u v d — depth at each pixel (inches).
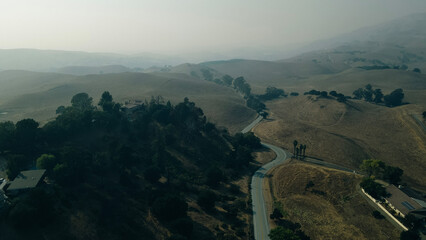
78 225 2529.5
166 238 2583.7
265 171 4776.1
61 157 3614.7
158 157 4345.5
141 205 3102.9
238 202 3400.6
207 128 5861.2
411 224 2672.2
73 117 4596.5
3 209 2503.7
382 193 3225.9
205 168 4626.0
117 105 5511.8
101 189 3275.1
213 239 2728.8
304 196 3631.9
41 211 2421.3
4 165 3422.7
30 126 3882.9
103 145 4414.4
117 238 2503.7
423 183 4589.1
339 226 2940.5
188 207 3302.2
